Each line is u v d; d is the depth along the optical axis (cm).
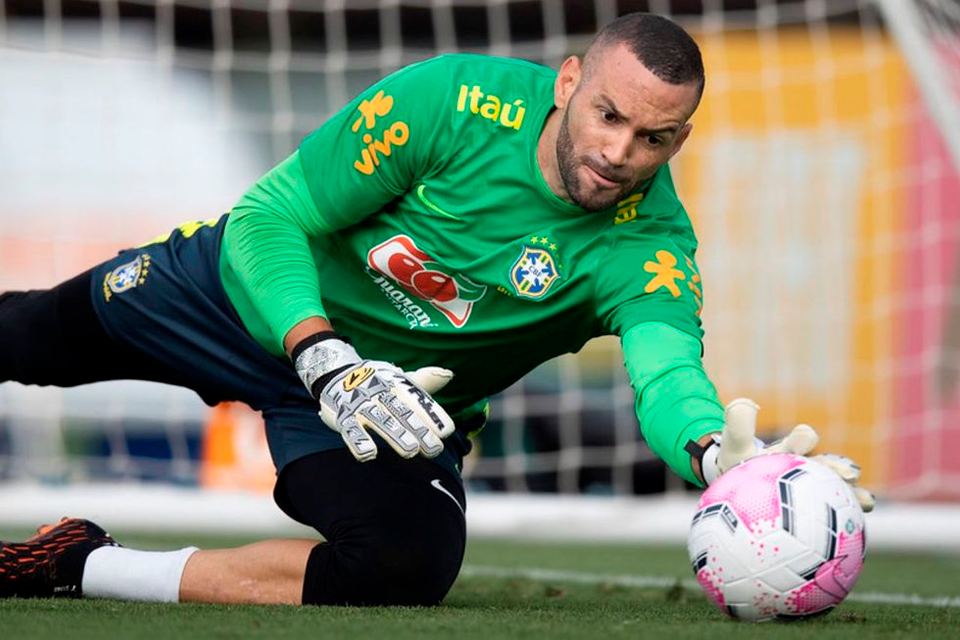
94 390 2577
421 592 941
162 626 786
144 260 1112
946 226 2786
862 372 2767
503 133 956
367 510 952
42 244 2781
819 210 2830
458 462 1134
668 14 2741
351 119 979
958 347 2753
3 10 2862
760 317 2806
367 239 1014
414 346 1041
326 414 865
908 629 839
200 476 2600
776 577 789
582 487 2670
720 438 816
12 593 980
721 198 2839
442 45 3070
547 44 2653
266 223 987
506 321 998
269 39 3002
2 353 1148
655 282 939
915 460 2727
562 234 956
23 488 2369
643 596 1270
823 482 800
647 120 866
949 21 1873
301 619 826
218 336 1083
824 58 2852
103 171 2848
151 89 2934
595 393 2639
